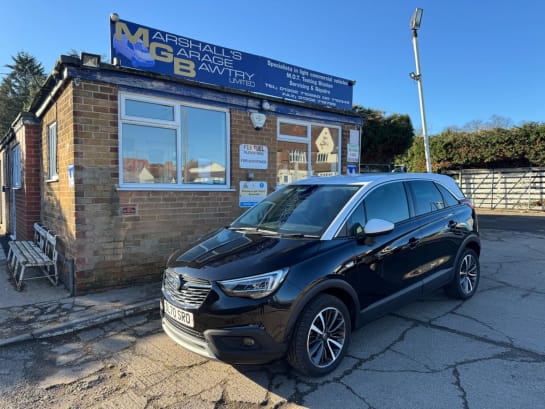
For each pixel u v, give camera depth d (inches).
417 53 426.0
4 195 498.3
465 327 168.7
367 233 141.3
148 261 233.9
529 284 237.0
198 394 119.6
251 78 282.0
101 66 209.3
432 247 177.5
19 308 190.7
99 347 154.6
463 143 807.1
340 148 350.9
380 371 131.3
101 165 215.2
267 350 116.5
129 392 121.6
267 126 293.3
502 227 516.1
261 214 175.2
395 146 892.0
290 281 120.9
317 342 127.7
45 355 148.1
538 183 745.0
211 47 258.5
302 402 114.3
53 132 269.7
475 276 212.4
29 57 1675.7
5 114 1545.3
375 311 147.6
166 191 240.4
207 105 259.6
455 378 125.9
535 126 736.3
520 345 150.2
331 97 341.1
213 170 267.3
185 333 126.8
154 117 237.9
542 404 110.9
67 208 225.1
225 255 133.3
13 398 119.1
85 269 211.9
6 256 323.6
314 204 161.3
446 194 204.7
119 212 222.1
